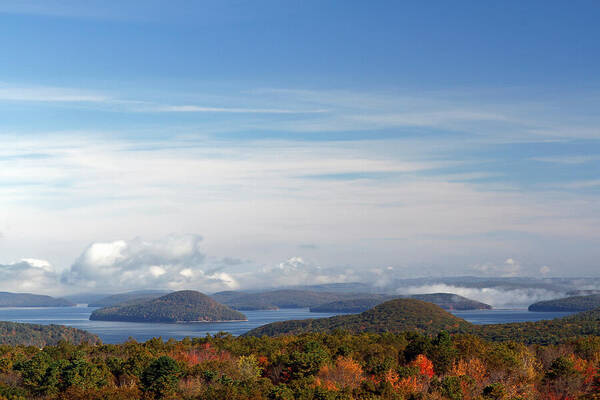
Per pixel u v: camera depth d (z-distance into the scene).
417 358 86.81
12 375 75.38
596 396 66.81
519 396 65.69
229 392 61.22
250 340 130.75
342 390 65.12
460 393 65.44
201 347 120.31
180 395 66.62
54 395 68.81
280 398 60.47
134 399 64.88
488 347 97.94
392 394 64.50
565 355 95.19
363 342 115.31
